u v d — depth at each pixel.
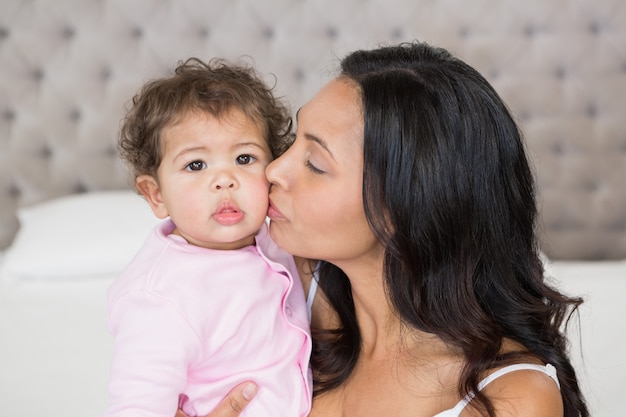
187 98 1.17
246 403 1.10
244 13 2.97
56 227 2.66
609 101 3.01
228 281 1.12
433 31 2.97
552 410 0.99
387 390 1.11
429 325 1.08
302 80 3.02
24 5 2.93
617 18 2.97
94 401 1.81
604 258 3.12
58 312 2.32
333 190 1.06
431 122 1.02
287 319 1.17
